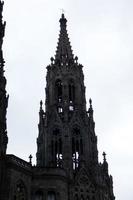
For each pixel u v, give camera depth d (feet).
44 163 294.25
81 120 319.47
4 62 258.78
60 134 308.40
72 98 337.72
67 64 355.77
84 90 346.74
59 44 375.86
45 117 320.09
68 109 322.34
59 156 300.61
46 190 244.63
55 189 246.47
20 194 230.07
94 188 279.49
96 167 291.99
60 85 346.33
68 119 316.60
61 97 339.77
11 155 230.48
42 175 249.55
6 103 242.17
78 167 289.94
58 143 305.53
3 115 235.40
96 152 303.89
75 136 310.24
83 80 353.72
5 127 232.94
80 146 305.73
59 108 329.93
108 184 298.56
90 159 297.74
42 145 305.94
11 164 226.58
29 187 239.30
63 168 265.54
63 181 255.09
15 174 228.02
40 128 319.06
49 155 298.15
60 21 398.62
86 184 279.08
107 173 304.09
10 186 219.20
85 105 334.65
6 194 214.69
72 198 266.36
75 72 351.67
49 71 354.74
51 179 249.34
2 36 269.64
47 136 308.60
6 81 250.78
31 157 265.95
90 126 320.29
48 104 331.16
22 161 240.32
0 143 224.53
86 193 274.57
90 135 313.94
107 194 289.94
